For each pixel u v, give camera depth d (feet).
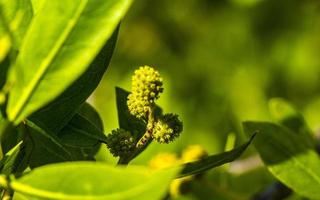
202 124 3.18
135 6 3.19
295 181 1.53
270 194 1.71
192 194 1.75
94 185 1.06
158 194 1.02
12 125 1.16
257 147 1.55
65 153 1.30
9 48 1.17
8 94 1.16
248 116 3.23
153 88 1.26
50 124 1.28
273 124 1.57
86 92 1.29
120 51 3.18
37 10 1.24
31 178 1.09
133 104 1.26
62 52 1.15
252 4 3.21
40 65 1.15
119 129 1.29
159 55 3.22
